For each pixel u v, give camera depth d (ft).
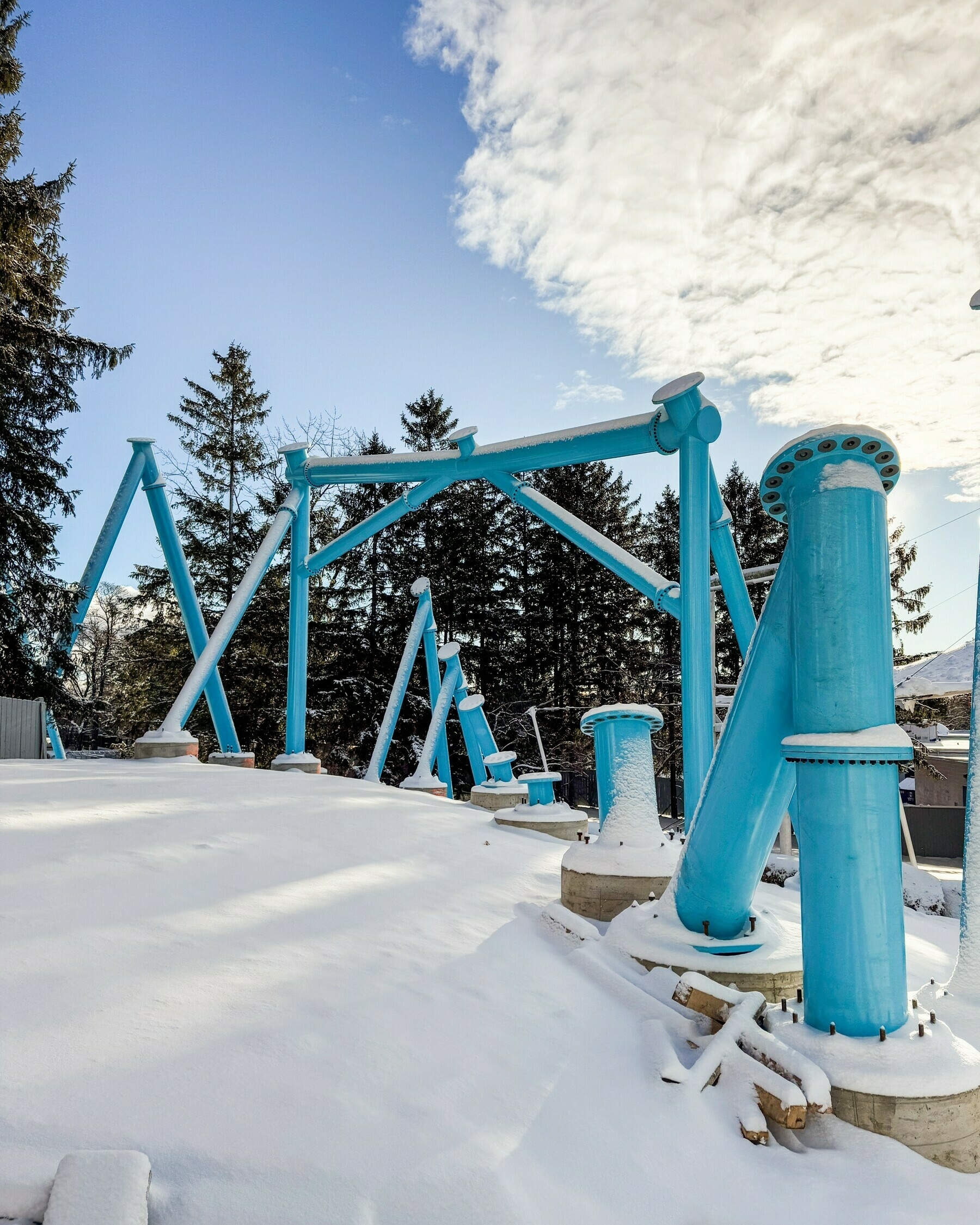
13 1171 5.94
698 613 28.19
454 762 109.81
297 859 17.31
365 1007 9.87
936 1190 8.20
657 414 33.47
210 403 115.65
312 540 115.14
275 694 101.35
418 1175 6.93
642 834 18.21
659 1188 7.86
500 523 130.00
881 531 10.93
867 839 10.07
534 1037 10.41
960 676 100.22
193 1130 6.81
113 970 9.46
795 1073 9.26
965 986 11.47
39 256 67.82
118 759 37.24
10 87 63.67
